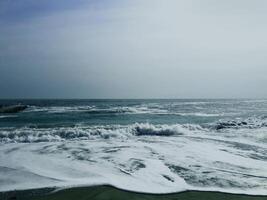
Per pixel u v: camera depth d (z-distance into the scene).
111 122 26.88
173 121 28.80
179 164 10.90
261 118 31.58
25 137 16.20
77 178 9.05
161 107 57.06
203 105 71.50
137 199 7.52
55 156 12.00
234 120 28.23
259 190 8.26
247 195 7.87
